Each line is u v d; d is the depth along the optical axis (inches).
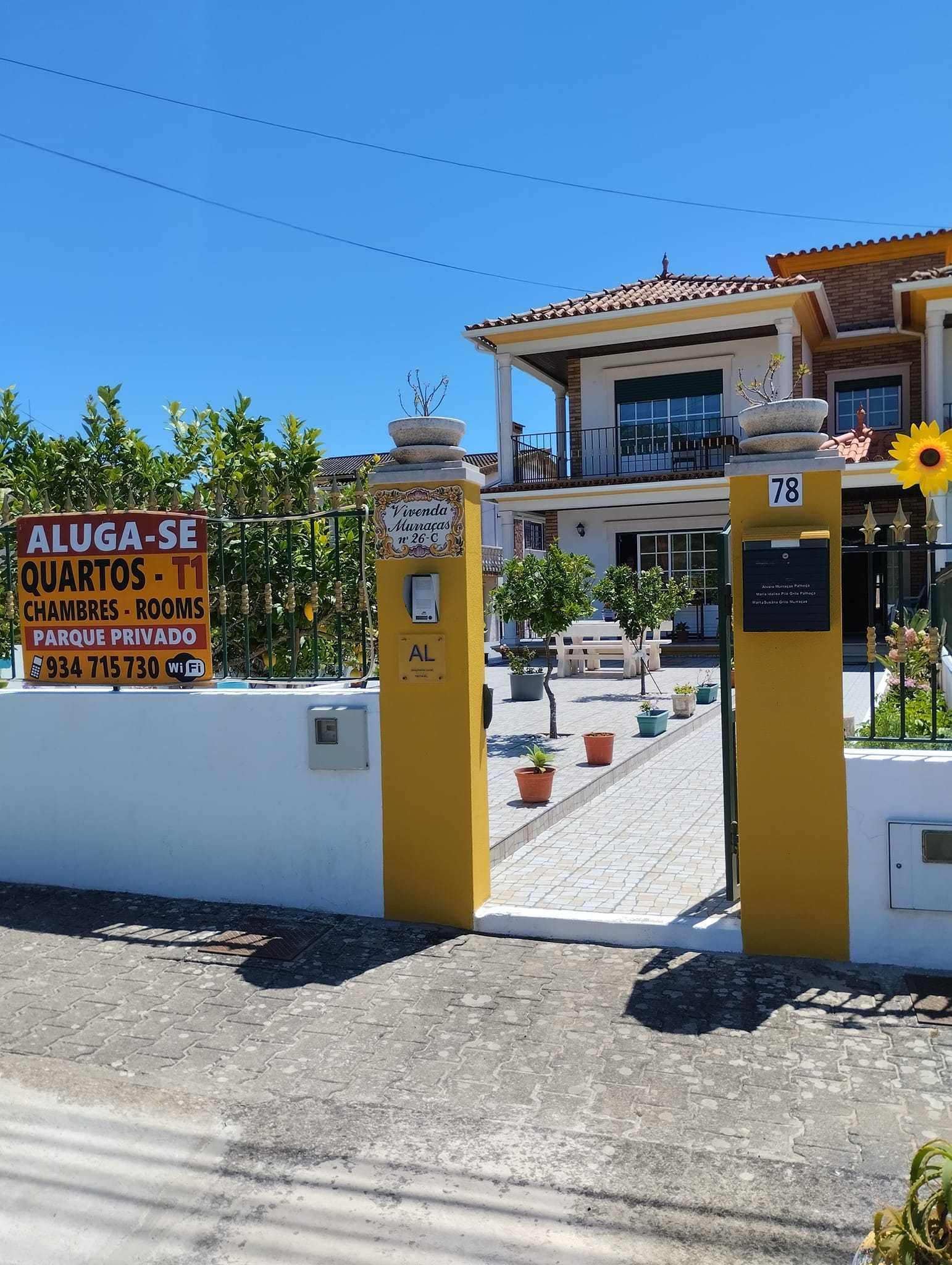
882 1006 161.6
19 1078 147.6
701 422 824.9
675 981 173.0
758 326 752.3
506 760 386.9
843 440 709.3
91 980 181.2
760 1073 142.9
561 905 206.8
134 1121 136.3
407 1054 151.8
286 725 213.5
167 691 224.7
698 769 376.2
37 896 227.8
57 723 232.7
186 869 223.8
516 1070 146.1
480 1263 108.1
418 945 193.2
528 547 978.1
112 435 311.0
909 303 735.7
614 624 738.2
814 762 178.1
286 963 186.4
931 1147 86.4
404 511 199.3
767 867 181.8
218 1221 116.2
